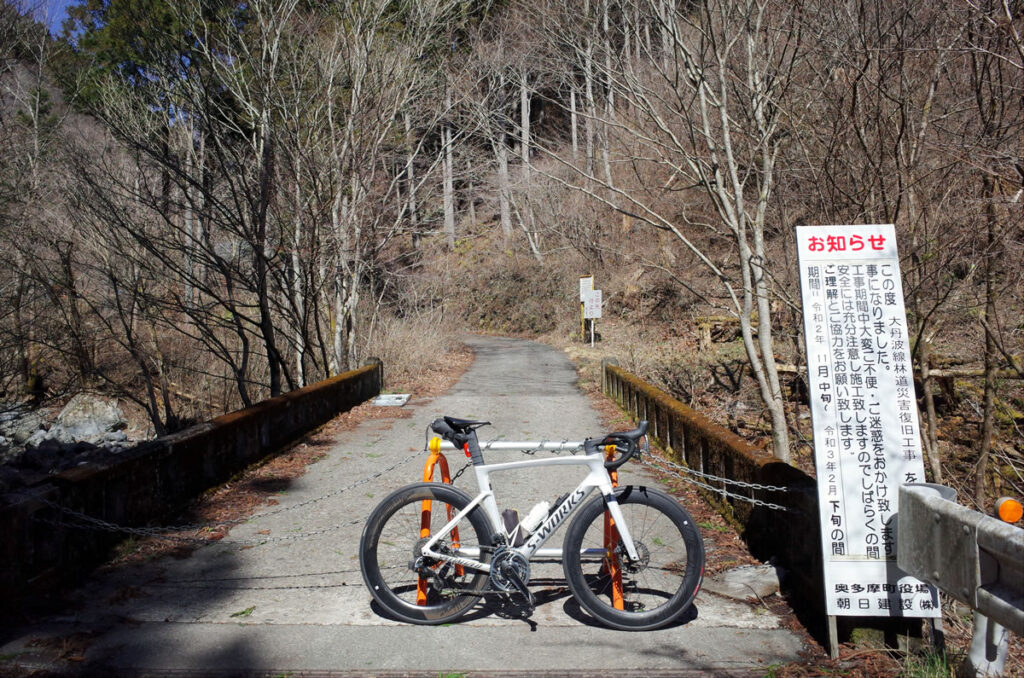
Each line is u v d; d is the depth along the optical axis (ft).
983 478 20.81
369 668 12.64
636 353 69.41
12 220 41.37
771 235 28.60
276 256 40.65
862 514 12.75
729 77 24.12
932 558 10.75
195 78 36.91
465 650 13.30
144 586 16.28
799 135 22.85
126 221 36.40
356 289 53.01
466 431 14.62
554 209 69.21
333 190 48.08
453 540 14.56
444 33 55.62
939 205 19.29
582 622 14.46
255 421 28.30
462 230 137.18
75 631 13.91
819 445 12.95
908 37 19.74
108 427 48.26
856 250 13.46
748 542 18.79
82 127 46.52
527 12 28.96
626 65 26.18
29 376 51.21
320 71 48.29
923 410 31.17
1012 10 18.38
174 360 49.29
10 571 14.53
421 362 63.93
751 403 45.85
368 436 35.99
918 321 19.92
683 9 25.12
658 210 41.93
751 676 12.37
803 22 21.35
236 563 17.85
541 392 54.49
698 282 75.05
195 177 39.52
